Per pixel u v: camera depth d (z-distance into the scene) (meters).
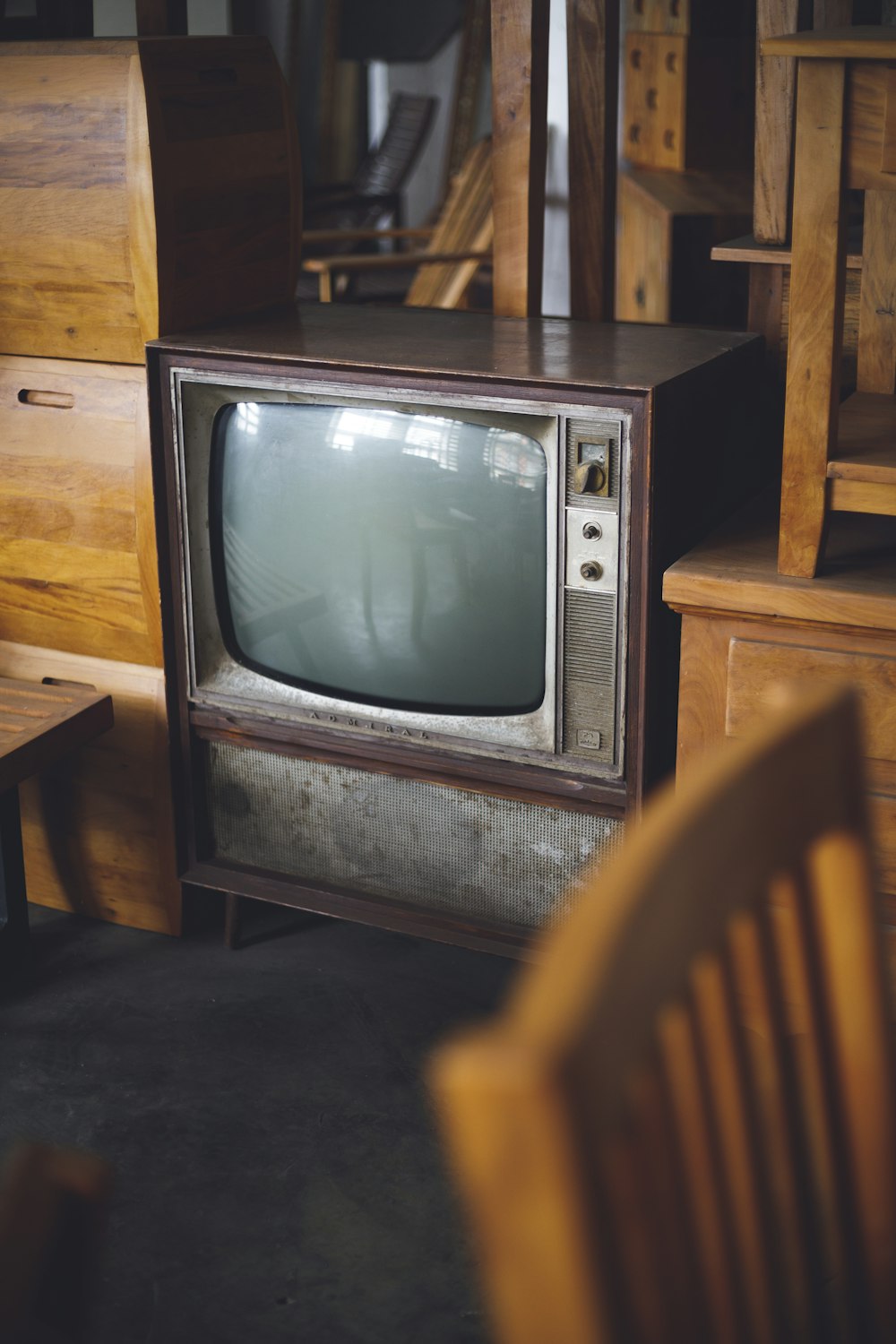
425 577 2.06
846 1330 0.84
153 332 2.20
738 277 3.84
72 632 2.44
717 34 4.04
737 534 2.04
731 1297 0.67
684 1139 0.64
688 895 0.60
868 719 1.84
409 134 6.75
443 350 2.09
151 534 2.29
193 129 2.20
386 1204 1.88
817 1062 0.78
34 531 2.40
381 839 2.28
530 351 2.09
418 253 4.61
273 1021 2.28
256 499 2.17
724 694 1.93
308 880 2.38
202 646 2.31
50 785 2.54
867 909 0.78
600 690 1.99
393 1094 2.10
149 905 2.54
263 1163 1.96
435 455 1.99
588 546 1.93
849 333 2.25
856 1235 0.83
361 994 2.36
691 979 0.60
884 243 2.14
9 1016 2.30
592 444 1.88
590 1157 0.48
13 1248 0.51
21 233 2.25
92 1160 0.55
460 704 2.13
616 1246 0.51
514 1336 0.50
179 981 2.40
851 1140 0.82
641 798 2.02
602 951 0.52
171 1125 2.04
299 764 2.31
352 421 2.04
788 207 2.23
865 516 2.13
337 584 2.14
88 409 2.29
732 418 2.18
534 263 2.45
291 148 2.45
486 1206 0.48
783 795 0.70
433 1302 1.71
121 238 2.17
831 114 1.64
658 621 1.96
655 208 3.82
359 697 2.20
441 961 2.46
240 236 2.35
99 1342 1.64
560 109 3.09
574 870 2.13
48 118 2.18
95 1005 2.33
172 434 2.20
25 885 2.42
